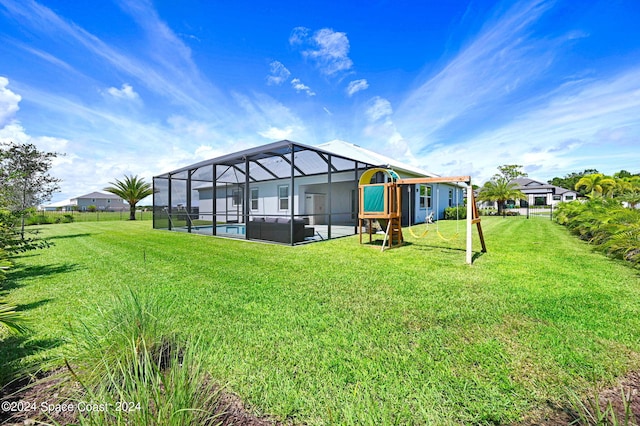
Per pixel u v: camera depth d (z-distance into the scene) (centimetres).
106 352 167
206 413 138
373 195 690
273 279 400
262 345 216
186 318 265
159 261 529
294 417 147
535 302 303
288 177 1391
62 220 1744
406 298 319
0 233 400
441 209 1773
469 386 168
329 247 692
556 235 891
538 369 185
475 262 502
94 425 118
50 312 282
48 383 176
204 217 1880
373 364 191
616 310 279
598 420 128
